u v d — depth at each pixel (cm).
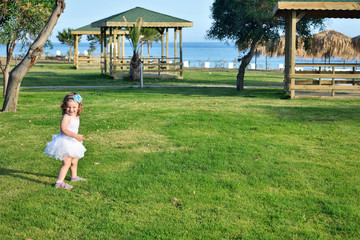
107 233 403
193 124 955
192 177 566
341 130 888
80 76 2970
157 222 427
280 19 2003
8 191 520
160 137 829
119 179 560
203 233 400
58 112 1144
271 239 387
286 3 1402
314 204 472
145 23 2778
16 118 1045
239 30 2077
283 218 435
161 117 1041
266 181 552
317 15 1705
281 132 876
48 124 971
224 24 2158
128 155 690
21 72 1143
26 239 392
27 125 958
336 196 497
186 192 510
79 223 427
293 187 528
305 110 1154
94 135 852
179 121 991
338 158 666
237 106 1240
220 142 780
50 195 504
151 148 741
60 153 518
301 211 453
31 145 771
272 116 1057
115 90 1869
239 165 627
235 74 3562
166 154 691
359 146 749
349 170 600
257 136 838
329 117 1043
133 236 397
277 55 3316
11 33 1398
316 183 545
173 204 474
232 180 554
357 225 416
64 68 4125
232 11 2052
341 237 394
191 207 464
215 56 13038
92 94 1639
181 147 746
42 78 2708
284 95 1603
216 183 543
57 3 1134
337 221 429
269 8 1888
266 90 1967
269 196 495
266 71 4472
